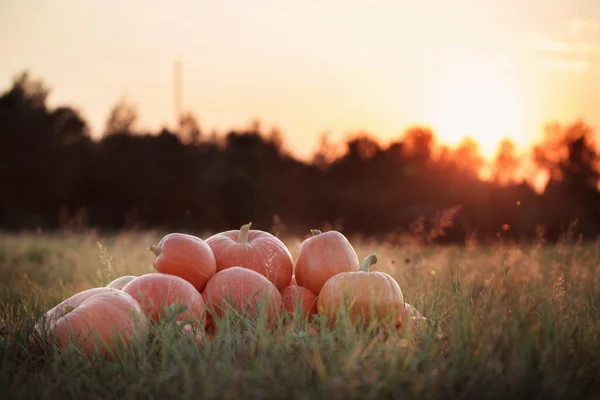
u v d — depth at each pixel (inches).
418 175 689.6
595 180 645.3
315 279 108.0
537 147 668.1
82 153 820.0
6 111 856.9
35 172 805.9
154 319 97.5
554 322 86.7
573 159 662.5
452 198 602.9
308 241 111.0
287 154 822.5
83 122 858.1
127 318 93.2
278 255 111.3
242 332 94.7
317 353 81.8
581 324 96.7
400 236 189.3
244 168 792.9
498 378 78.7
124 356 85.7
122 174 782.5
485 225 477.4
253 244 112.0
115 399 78.9
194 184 775.7
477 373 77.6
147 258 195.9
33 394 80.7
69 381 82.7
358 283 100.3
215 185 768.9
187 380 77.2
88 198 787.4
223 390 76.2
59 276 165.9
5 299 128.6
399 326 100.9
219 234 115.4
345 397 74.3
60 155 822.5
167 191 762.8
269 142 828.6
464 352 81.7
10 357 90.0
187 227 706.8
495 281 114.6
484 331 87.8
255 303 99.6
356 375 77.6
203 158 811.4
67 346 90.2
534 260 132.0
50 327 93.0
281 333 90.4
